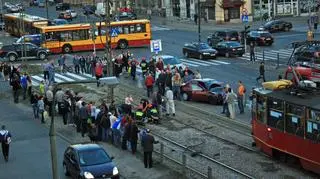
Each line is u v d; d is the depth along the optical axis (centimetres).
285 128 2609
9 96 4584
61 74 5553
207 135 3231
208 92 4025
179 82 4197
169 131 3338
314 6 9250
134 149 2914
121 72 5191
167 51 6675
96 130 3184
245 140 3103
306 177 2467
